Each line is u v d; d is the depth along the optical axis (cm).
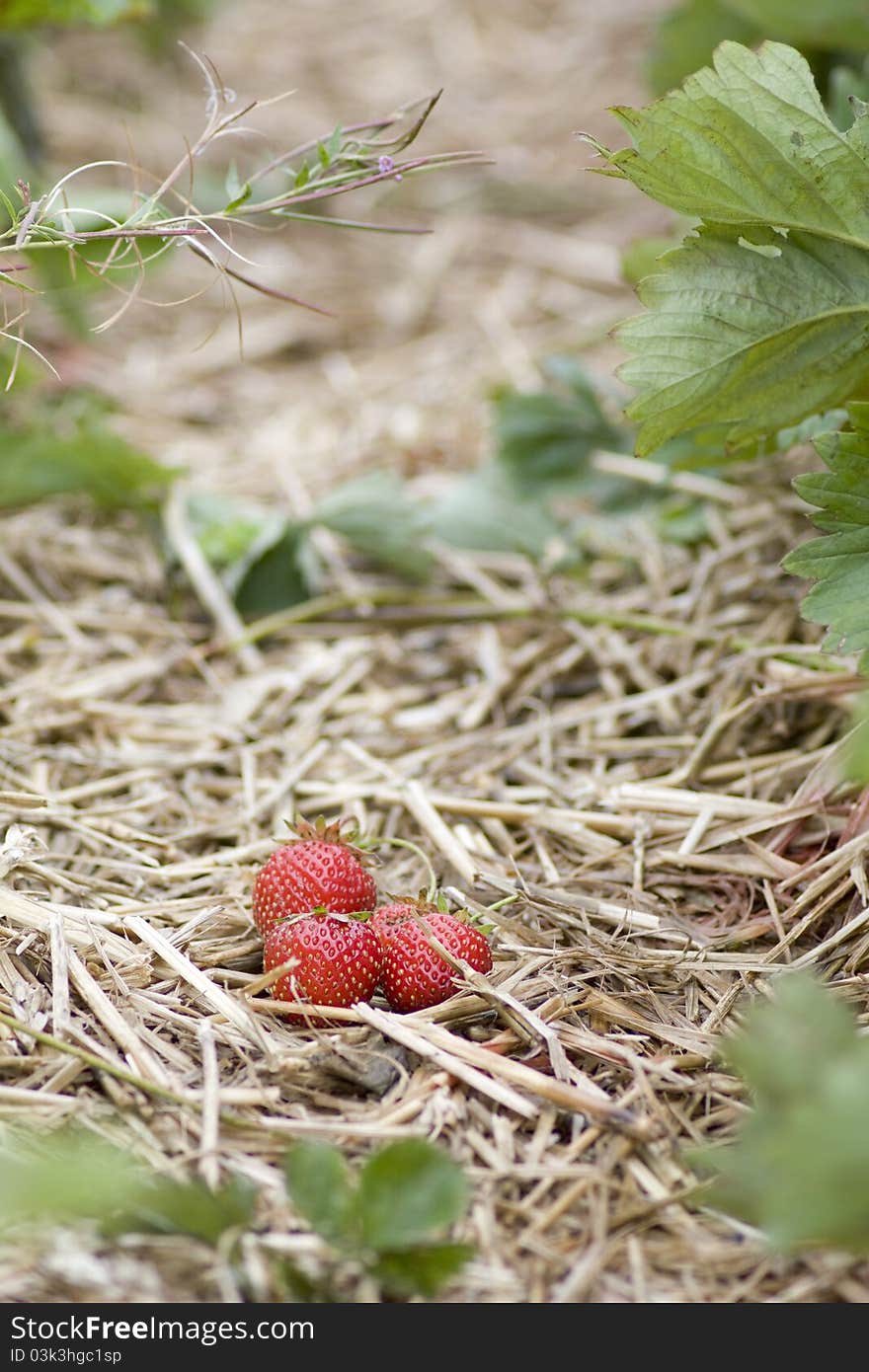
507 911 93
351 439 133
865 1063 79
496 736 104
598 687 107
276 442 132
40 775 100
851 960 89
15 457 113
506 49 213
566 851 97
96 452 113
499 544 116
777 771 98
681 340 90
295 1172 80
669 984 89
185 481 122
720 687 103
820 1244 80
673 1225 81
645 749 102
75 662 109
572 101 198
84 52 197
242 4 222
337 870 89
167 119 186
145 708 106
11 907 90
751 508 114
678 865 95
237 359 148
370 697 108
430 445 129
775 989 88
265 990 88
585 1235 81
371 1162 79
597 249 167
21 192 91
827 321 90
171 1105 84
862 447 90
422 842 97
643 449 92
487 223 174
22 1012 86
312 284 161
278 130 186
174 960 88
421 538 117
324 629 113
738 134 88
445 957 87
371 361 149
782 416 92
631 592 113
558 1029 87
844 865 92
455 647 111
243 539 114
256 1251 79
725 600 109
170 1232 80
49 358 131
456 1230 81
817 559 90
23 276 118
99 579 116
